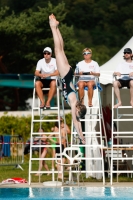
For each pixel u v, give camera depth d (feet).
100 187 136.36
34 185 142.61
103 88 176.14
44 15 403.95
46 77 143.74
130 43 184.03
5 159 205.46
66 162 174.50
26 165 218.79
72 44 426.51
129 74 143.74
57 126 168.35
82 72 146.72
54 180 152.66
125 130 173.78
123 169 169.78
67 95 109.29
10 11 638.94
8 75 321.73
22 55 406.82
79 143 163.63
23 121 268.21
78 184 138.92
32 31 398.42
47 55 145.28
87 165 162.91
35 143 176.35
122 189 131.54
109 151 161.27
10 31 388.98
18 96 418.10
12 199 112.78
